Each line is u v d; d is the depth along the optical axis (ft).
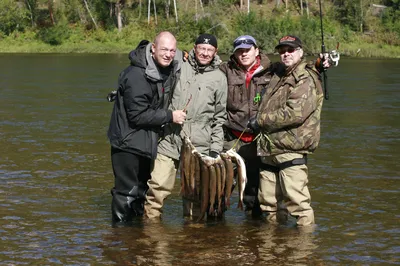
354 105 60.59
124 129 21.36
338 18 230.07
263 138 21.42
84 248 19.53
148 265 18.15
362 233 21.15
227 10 236.43
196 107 21.71
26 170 30.22
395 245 20.01
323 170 30.83
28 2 243.60
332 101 63.98
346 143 38.96
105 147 36.91
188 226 21.86
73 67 125.90
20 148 36.24
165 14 243.60
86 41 232.32
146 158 22.41
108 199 25.30
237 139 22.80
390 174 30.07
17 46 226.99
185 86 21.67
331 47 197.98
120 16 237.86
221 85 21.97
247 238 20.56
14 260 18.49
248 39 21.88
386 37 212.84
